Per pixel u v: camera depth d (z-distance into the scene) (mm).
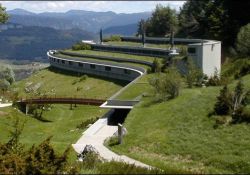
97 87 110375
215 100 49750
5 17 57219
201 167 36000
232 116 44000
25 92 122062
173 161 38062
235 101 45969
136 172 19609
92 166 21938
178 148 40625
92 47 153500
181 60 80500
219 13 121438
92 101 86750
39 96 101812
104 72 118062
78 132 54188
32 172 20547
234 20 116250
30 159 21078
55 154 21656
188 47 80625
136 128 48375
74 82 119750
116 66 112625
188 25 148750
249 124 42000
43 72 145500
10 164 21406
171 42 113250
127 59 117438
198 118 46312
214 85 63438
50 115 84688
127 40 160125
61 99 88312
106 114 62844
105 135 50000
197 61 79500
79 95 105812
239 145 38719
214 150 38844
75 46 157625
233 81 64688
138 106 57781
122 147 43062
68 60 135750
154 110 53438
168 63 87500
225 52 107562
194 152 39156
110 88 107062
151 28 168500
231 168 35406
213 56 85062
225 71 79438
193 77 65125
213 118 45125
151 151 41156
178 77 58594
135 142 43719
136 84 76000
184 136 43000
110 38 165000
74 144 44250
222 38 114125
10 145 26266
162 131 45406
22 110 85000
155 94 59938
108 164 21406
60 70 140250
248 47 79375
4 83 103000
